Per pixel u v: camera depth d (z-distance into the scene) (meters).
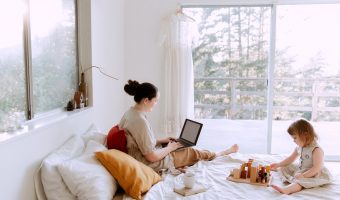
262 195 1.69
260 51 3.78
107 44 3.01
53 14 2.11
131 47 3.74
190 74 3.66
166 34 3.60
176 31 3.58
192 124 2.57
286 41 4.04
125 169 1.70
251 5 3.66
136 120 2.08
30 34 1.80
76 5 2.49
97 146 1.95
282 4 3.64
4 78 1.59
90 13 2.51
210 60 3.85
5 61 1.60
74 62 2.49
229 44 3.80
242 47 3.79
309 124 2.09
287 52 4.11
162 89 3.77
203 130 4.01
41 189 1.62
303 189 1.81
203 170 2.10
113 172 1.71
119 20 3.47
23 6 1.74
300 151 2.10
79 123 2.26
